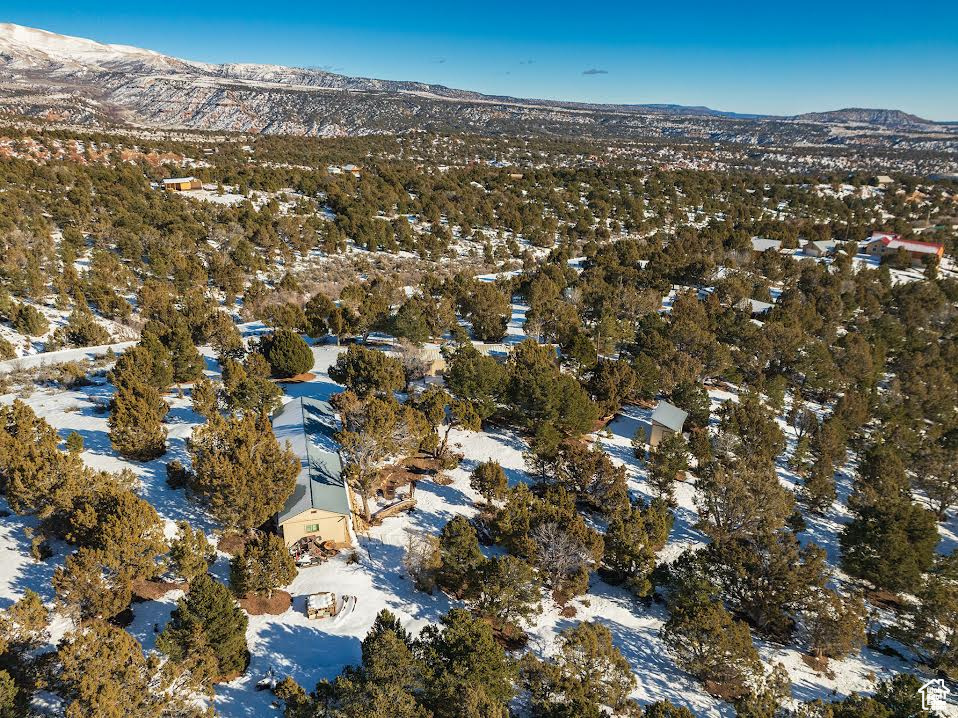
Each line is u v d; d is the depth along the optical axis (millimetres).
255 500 34500
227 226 119688
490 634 28484
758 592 36375
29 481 31750
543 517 38875
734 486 41250
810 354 74438
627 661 31391
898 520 41594
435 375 64000
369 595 35219
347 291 85125
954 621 34375
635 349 72438
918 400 70875
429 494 45438
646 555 38531
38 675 24344
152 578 33156
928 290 108875
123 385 50094
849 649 34406
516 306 99125
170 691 24734
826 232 158750
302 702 24734
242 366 55625
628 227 172125
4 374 58094
